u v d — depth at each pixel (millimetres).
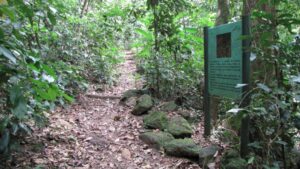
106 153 3807
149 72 6051
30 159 3297
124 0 10922
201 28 7676
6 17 2416
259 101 2943
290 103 2738
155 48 6215
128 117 5160
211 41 4207
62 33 6523
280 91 2648
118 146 4020
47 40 5559
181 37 6508
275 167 2783
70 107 5348
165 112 5121
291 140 3006
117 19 9188
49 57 5246
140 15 7367
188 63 6180
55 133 4074
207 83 4297
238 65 3562
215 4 9297
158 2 6109
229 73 3756
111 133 4461
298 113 2812
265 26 2762
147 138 4133
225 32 3840
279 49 2781
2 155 2979
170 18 6152
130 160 3672
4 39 2264
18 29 2695
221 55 3936
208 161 3424
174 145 3734
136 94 6129
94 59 7773
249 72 3373
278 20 2701
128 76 9039
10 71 2277
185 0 7316
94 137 4219
